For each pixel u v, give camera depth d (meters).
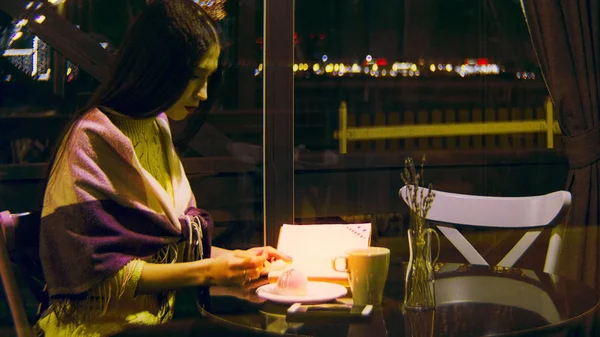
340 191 5.32
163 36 1.37
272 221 2.23
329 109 6.07
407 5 6.67
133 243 1.32
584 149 3.20
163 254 1.41
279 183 2.23
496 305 1.19
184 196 1.54
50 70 4.29
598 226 3.16
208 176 4.46
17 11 3.93
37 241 1.27
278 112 2.20
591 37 3.25
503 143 5.73
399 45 6.56
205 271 1.26
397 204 5.40
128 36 1.42
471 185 5.64
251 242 4.35
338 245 1.38
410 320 1.08
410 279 1.15
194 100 1.46
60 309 1.25
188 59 1.38
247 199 4.47
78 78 4.32
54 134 4.21
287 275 1.21
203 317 1.15
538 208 1.99
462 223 2.04
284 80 2.22
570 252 3.17
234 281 1.26
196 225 1.49
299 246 1.39
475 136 5.71
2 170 3.85
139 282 1.26
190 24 1.38
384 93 6.39
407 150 5.58
